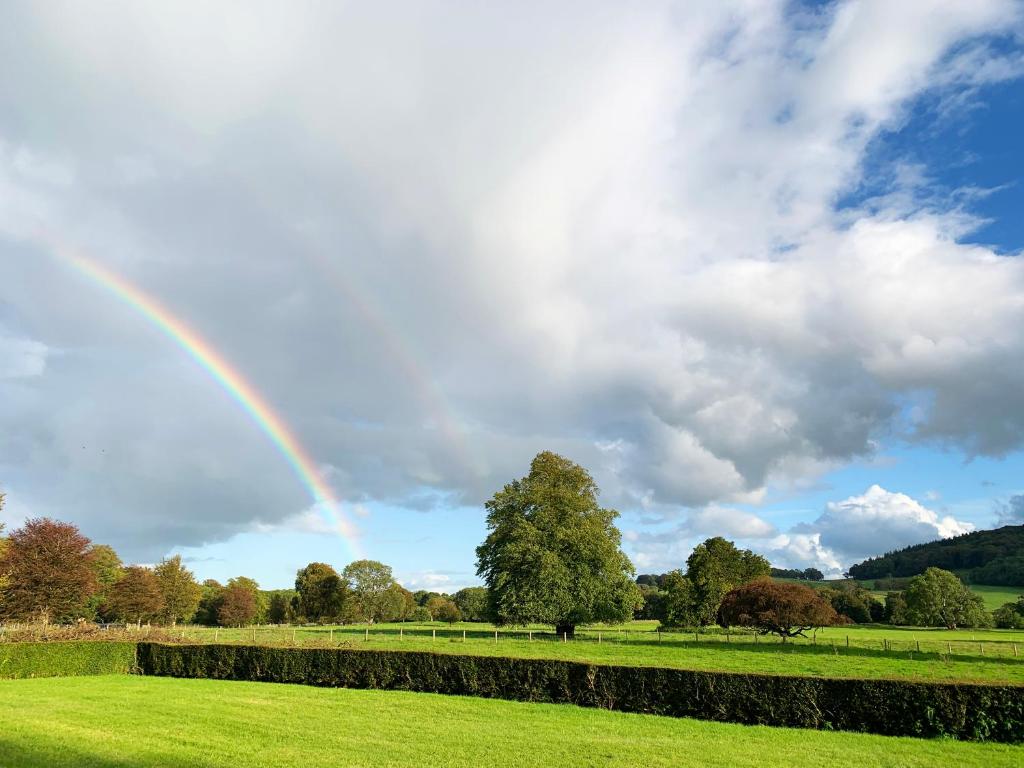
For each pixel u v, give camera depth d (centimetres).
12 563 6400
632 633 8275
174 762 1762
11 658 3822
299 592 13362
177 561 10031
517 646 5925
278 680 3547
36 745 1914
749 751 1992
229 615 12225
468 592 17725
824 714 2386
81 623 4947
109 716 2442
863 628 12119
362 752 1919
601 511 7938
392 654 3266
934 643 6475
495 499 7800
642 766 1803
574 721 2441
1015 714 2180
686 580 9519
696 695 2577
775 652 5553
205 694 3052
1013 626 12088
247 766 1745
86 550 6900
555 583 7112
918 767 1828
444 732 2208
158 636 4338
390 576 13488
